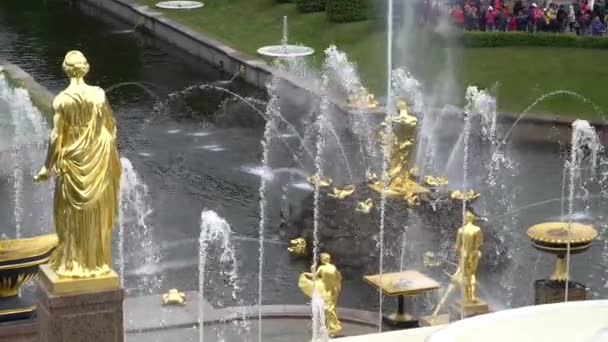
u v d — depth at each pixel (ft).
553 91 207.51
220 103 214.90
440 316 100.53
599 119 191.42
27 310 82.33
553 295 100.01
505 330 54.85
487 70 219.20
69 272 69.00
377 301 114.62
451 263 125.70
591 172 167.53
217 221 143.95
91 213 68.64
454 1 245.24
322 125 189.26
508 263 127.65
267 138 187.62
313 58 235.81
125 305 104.88
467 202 138.51
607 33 230.07
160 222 144.87
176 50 264.93
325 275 90.68
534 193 156.56
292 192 157.07
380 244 129.08
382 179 139.64
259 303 116.78
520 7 237.45
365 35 246.06
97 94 68.74
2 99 199.21
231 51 242.99
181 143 186.29
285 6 274.57
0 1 326.65
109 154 68.90
